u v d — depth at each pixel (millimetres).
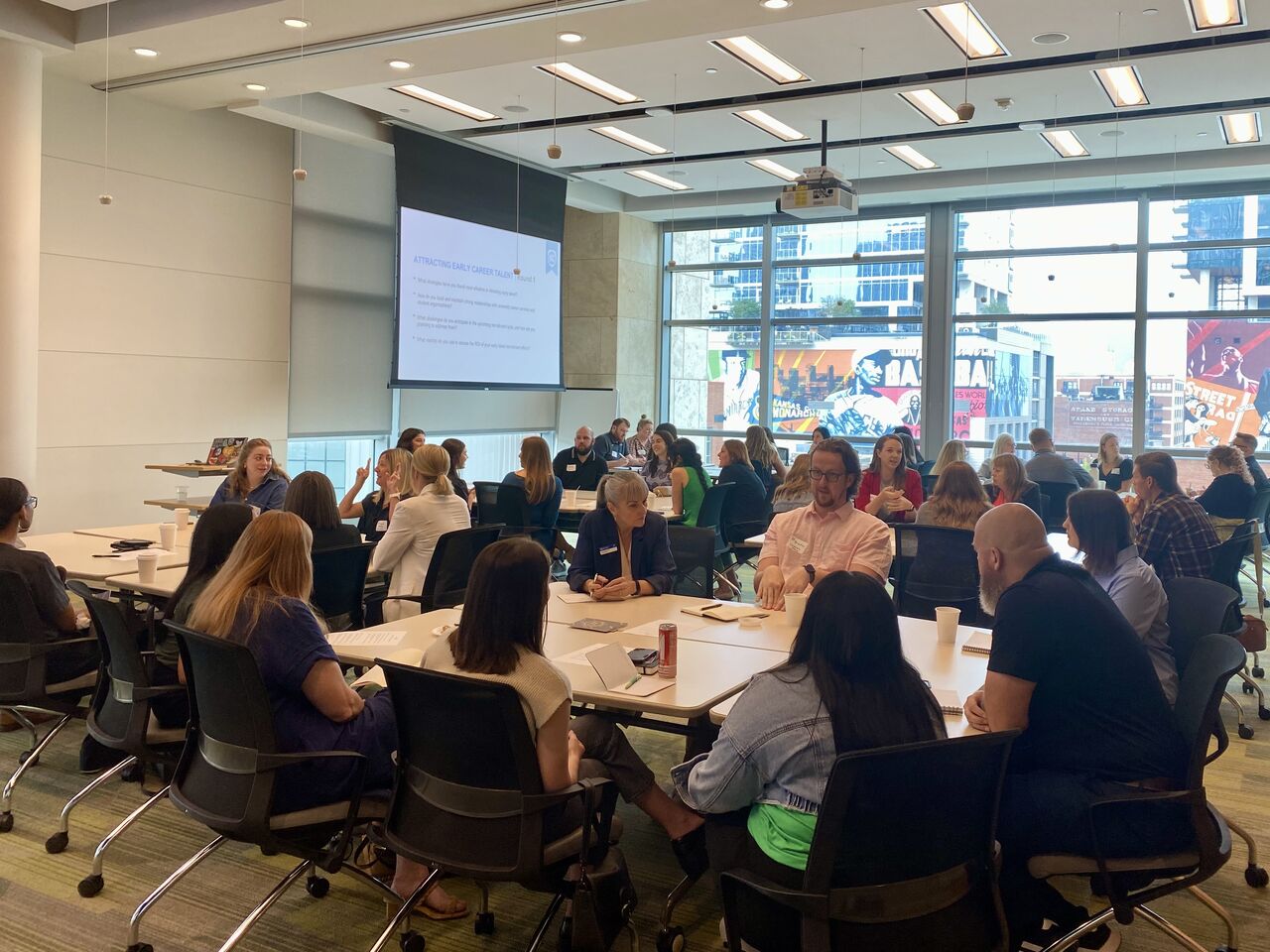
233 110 7898
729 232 12586
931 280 11500
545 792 2119
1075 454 11000
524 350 10430
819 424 12250
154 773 3766
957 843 1812
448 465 4641
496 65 7156
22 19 6059
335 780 2406
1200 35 6379
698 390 12914
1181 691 2578
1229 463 6398
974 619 4336
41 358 7102
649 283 12789
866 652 1854
